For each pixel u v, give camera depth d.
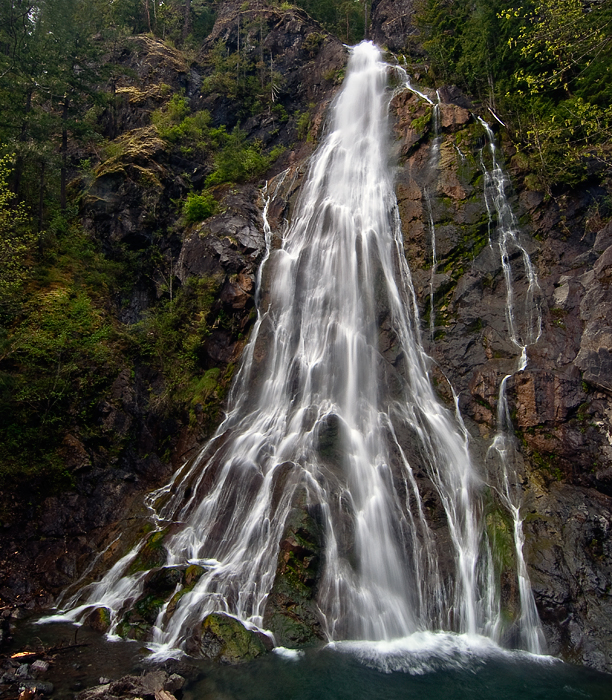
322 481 14.53
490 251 20.12
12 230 22.23
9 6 27.92
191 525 15.33
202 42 46.25
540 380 16.05
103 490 17.56
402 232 21.73
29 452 17.17
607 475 14.23
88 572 14.95
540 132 19.88
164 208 27.42
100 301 22.88
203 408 19.73
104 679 9.91
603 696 10.12
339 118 29.84
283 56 38.69
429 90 27.47
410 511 14.51
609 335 15.62
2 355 18.06
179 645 11.36
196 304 22.44
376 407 17.39
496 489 15.05
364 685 10.13
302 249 23.20
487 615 12.68
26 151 23.89
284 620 11.80
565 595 12.26
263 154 32.97
